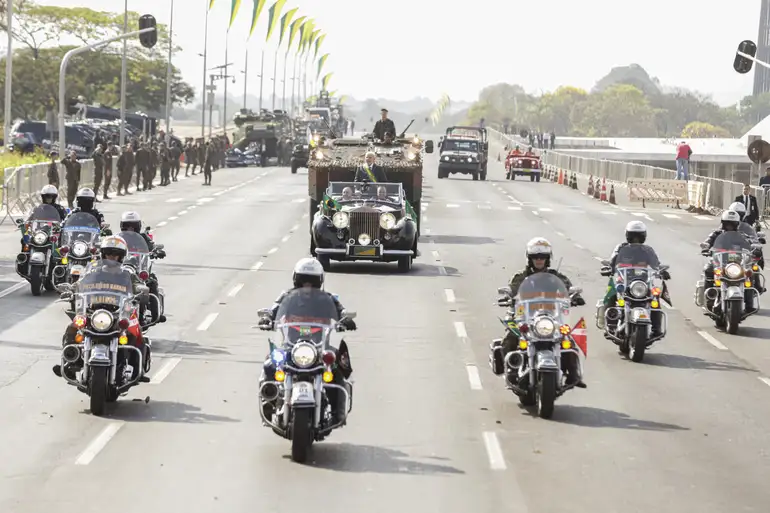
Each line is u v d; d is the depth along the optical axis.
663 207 115.12
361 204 58.88
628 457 24.92
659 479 23.25
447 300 49.09
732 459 24.95
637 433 27.12
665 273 37.28
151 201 103.06
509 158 164.00
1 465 23.44
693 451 25.58
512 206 109.50
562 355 28.34
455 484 22.55
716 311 43.25
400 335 40.34
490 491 22.12
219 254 64.69
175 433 26.17
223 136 190.75
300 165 159.88
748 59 86.94
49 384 31.27
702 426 28.03
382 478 22.88
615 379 33.56
